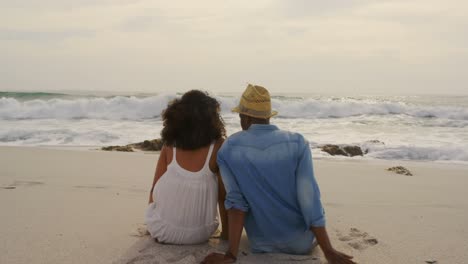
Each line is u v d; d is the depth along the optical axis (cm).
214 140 320
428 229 383
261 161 292
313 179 288
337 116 1942
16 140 1159
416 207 471
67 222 379
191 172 312
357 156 995
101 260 291
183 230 315
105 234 347
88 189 522
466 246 337
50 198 471
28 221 380
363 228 382
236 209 292
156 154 891
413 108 1961
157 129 1415
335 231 369
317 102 1991
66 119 1669
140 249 312
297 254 303
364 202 491
